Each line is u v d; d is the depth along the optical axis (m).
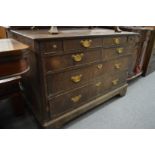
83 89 1.29
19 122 1.34
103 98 1.56
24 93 1.52
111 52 1.38
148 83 2.31
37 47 0.88
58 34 1.04
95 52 1.22
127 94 1.95
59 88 1.10
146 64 2.45
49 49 0.92
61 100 1.16
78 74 1.18
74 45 1.04
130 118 1.49
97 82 1.40
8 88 1.26
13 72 0.80
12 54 0.76
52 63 0.97
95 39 1.16
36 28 1.39
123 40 1.45
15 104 1.35
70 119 1.34
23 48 0.81
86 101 1.39
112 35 1.28
